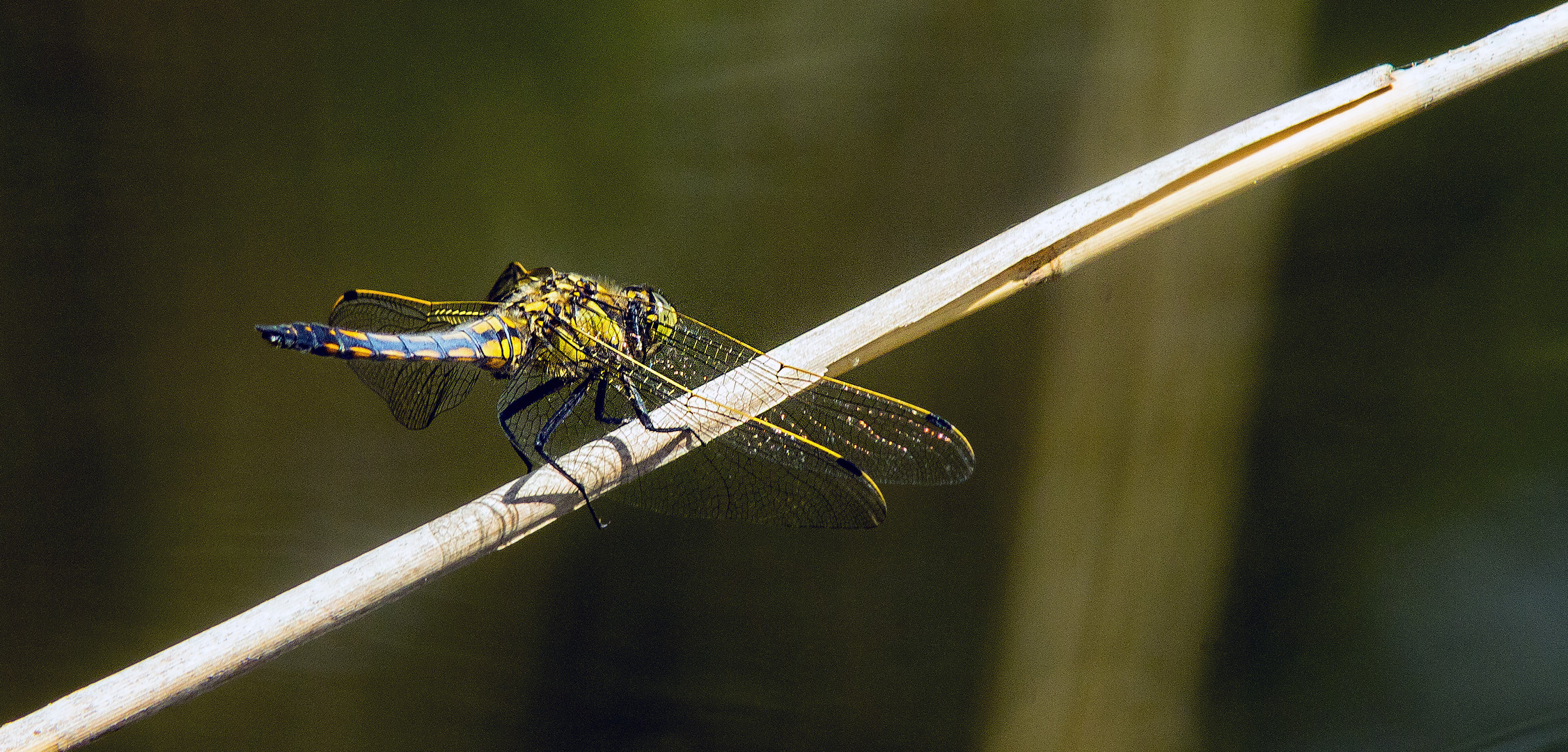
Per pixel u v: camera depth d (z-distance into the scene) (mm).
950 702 778
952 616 779
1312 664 773
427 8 779
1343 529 776
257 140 780
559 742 776
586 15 782
